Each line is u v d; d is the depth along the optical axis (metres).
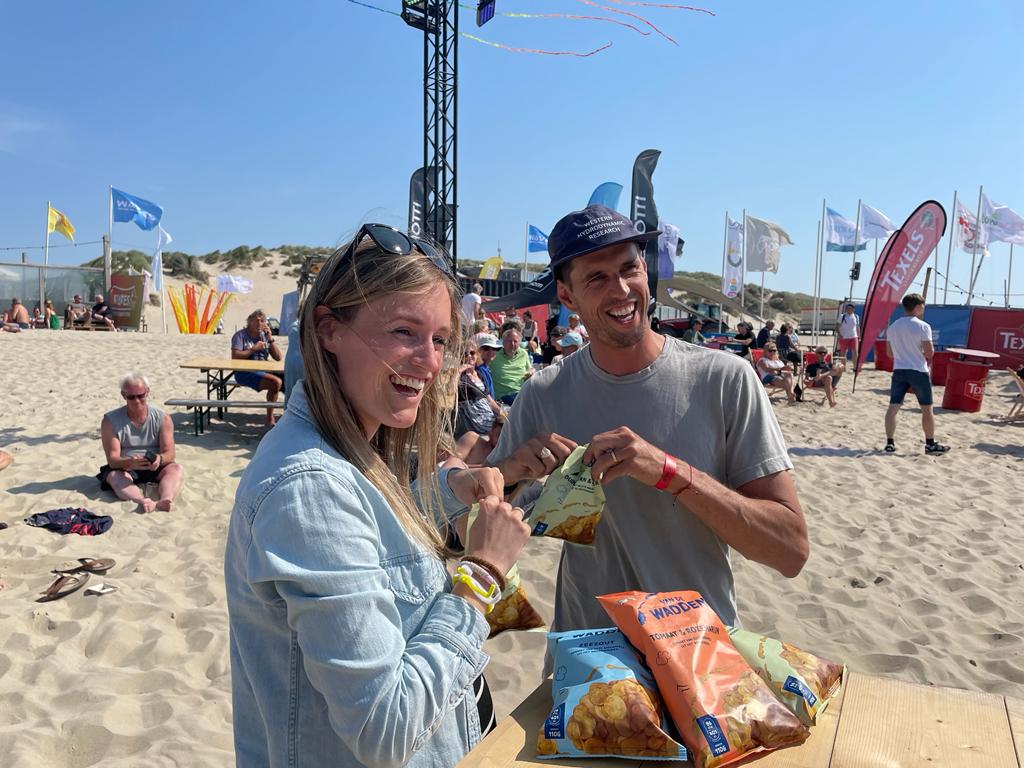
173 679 3.17
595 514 1.54
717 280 61.78
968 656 3.65
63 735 2.74
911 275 11.75
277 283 54.91
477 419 6.26
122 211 25.88
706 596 1.75
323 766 1.06
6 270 23.83
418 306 1.13
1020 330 15.95
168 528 5.00
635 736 1.15
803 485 6.64
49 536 4.75
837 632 3.87
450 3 18.41
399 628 1.07
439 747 1.19
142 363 14.00
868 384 14.69
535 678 3.35
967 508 5.99
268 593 1.04
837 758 1.16
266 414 9.08
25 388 10.57
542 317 21.58
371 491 1.11
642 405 1.77
